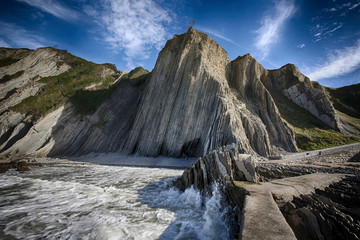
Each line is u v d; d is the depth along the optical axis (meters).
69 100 36.09
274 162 19.20
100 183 12.01
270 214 3.25
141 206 7.44
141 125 30.66
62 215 6.32
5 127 30.20
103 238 4.60
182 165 23.88
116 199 8.41
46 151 29.67
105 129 34.78
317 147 28.03
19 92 34.41
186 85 28.56
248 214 3.29
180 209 7.20
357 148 21.75
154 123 28.81
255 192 5.00
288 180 7.24
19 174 15.58
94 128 34.16
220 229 4.98
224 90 28.94
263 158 23.84
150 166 23.34
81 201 8.00
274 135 29.47
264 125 29.80
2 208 7.02
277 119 31.27
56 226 5.43
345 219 3.82
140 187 11.02
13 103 32.97
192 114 27.27
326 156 20.14
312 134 31.66
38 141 29.92
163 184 11.98
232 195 6.07
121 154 30.28
